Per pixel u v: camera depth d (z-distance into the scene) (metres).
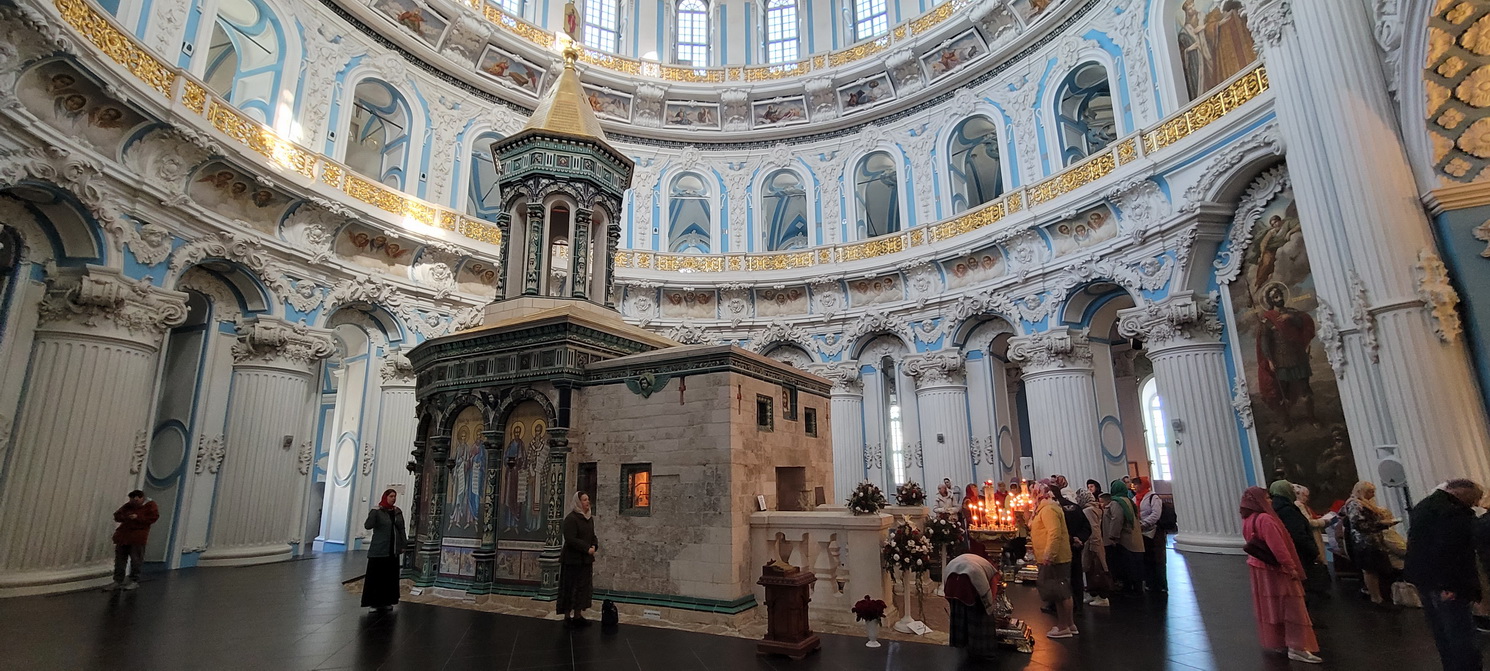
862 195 25.22
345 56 17.83
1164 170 14.49
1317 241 10.37
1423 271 8.90
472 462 10.41
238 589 10.78
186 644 7.12
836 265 21.78
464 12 19.84
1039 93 18.97
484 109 21.11
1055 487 9.38
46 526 10.32
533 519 9.69
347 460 18.45
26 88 9.98
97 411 11.00
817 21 25.47
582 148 12.51
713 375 9.02
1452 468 8.35
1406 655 6.22
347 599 9.90
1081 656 6.49
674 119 24.50
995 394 19.27
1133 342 21.41
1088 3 17.72
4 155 9.62
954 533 8.98
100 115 11.20
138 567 10.87
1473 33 8.65
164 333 13.23
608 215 12.88
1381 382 9.34
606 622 8.09
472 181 24.73
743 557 8.63
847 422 20.88
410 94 19.39
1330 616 7.95
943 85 21.38
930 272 20.17
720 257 22.84
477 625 8.09
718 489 8.63
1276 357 12.62
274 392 14.71
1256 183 13.16
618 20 25.56
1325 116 10.09
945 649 6.91
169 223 12.60
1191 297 13.98
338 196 15.93
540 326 10.12
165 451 13.77
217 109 13.41
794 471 10.90
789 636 6.69
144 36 12.77
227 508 13.95
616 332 10.84
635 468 9.38
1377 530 8.52
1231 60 13.93
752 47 26.03
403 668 6.28
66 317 10.93
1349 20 9.97
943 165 21.19
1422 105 9.13
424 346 11.35
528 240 12.06
